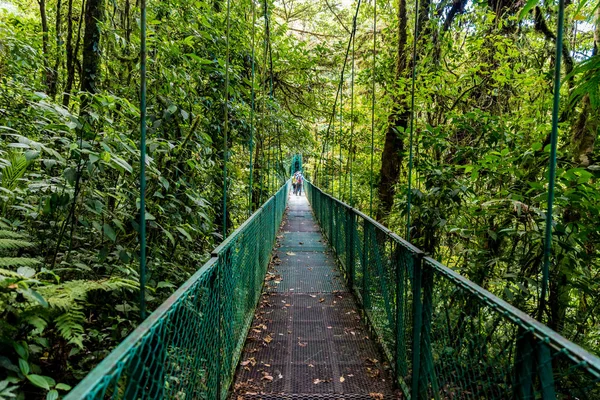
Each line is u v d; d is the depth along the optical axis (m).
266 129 5.98
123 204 2.35
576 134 2.50
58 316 1.32
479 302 1.32
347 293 4.30
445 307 1.58
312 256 6.23
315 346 2.98
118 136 1.94
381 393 2.34
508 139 2.81
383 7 6.32
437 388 1.68
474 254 2.57
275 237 7.23
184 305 1.31
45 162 1.69
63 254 2.05
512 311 1.11
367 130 7.76
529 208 2.12
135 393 0.91
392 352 2.49
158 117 2.62
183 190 2.79
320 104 8.45
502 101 4.29
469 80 4.45
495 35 4.18
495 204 2.40
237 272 2.53
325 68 8.06
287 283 4.69
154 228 2.38
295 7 8.34
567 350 0.85
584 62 1.75
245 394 2.31
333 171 8.79
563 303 2.20
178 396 1.31
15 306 1.25
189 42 3.05
